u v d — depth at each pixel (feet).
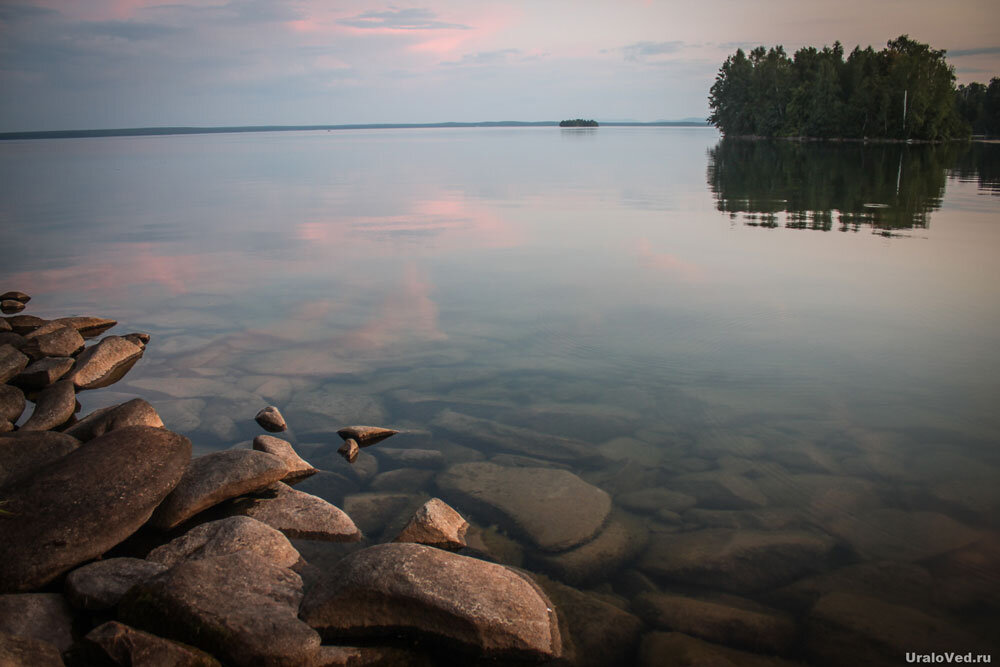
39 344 29.78
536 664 11.81
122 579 13.23
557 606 13.30
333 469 19.57
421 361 27.84
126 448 16.63
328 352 29.32
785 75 293.84
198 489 16.70
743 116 320.91
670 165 147.23
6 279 45.24
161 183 121.49
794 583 13.79
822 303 33.14
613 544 15.39
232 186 113.29
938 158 154.61
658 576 14.32
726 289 36.60
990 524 15.42
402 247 52.85
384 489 18.29
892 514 15.99
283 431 22.11
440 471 19.26
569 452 19.97
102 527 14.67
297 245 55.16
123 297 40.01
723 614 12.89
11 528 14.12
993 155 164.76
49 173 153.28
